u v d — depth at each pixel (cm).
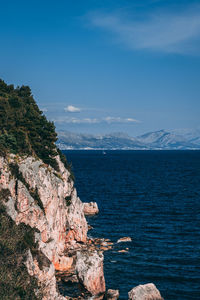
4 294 3155
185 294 4541
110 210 9556
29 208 4575
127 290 4625
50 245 4775
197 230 7481
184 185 15062
